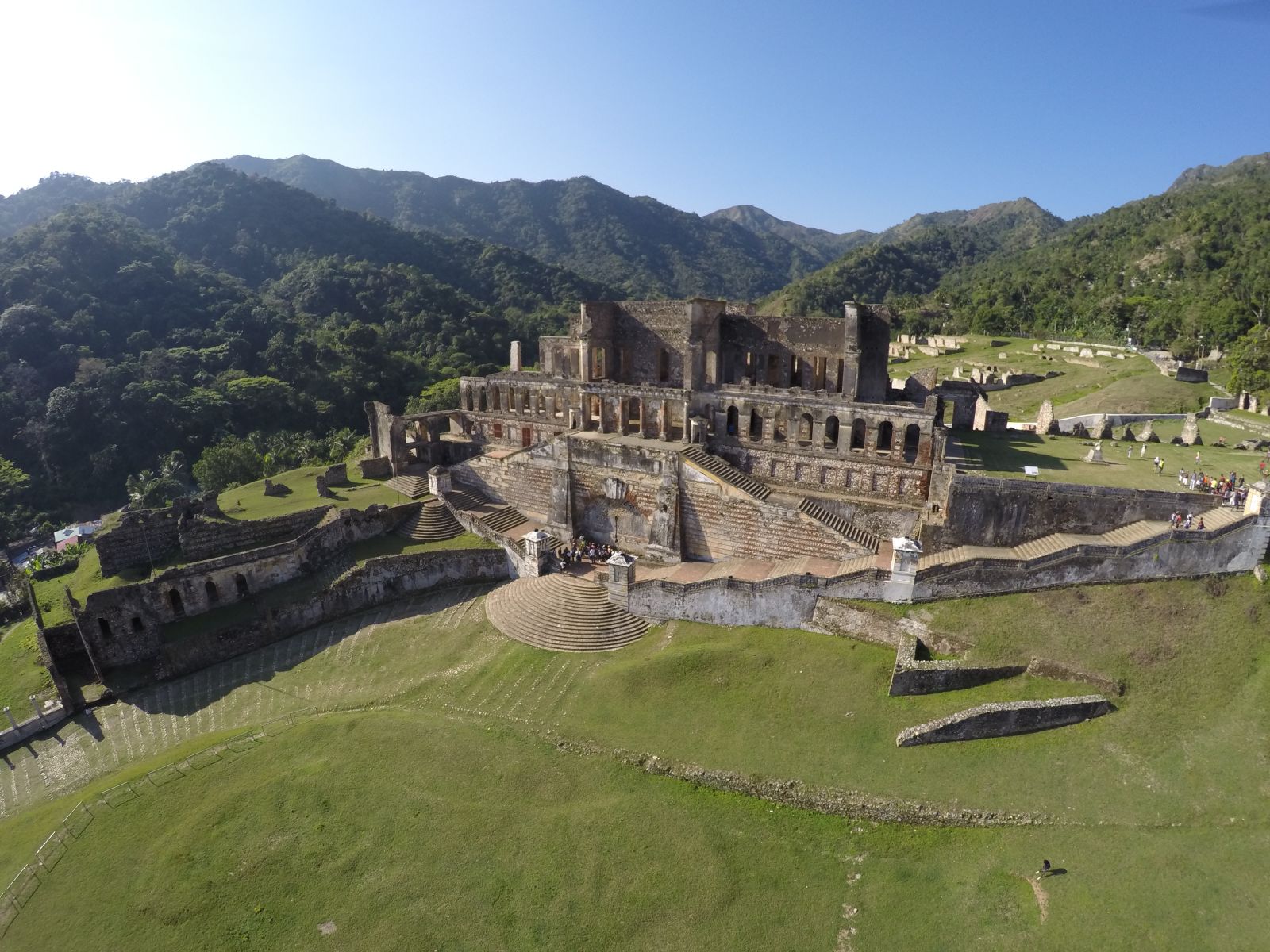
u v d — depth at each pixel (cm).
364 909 3017
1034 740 3628
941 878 3069
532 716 4216
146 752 4197
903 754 3662
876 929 2880
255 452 9956
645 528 5903
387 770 3809
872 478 5425
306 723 4231
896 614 4394
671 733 3978
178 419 11094
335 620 5547
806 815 3462
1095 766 3434
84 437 10619
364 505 6731
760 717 4028
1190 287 15662
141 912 3053
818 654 4425
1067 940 2720
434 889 3102
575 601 5162
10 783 4056
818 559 5169
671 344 6875
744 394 5919
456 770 3788
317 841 3372
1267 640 3775
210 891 3133
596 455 5997
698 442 6022
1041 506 4619
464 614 5484
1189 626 3912
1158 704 3647
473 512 6544
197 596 5288
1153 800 3241
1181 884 2878
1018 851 3119
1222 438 6462
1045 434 6519
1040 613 4181
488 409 7756
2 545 9125
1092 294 17938
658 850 3266
